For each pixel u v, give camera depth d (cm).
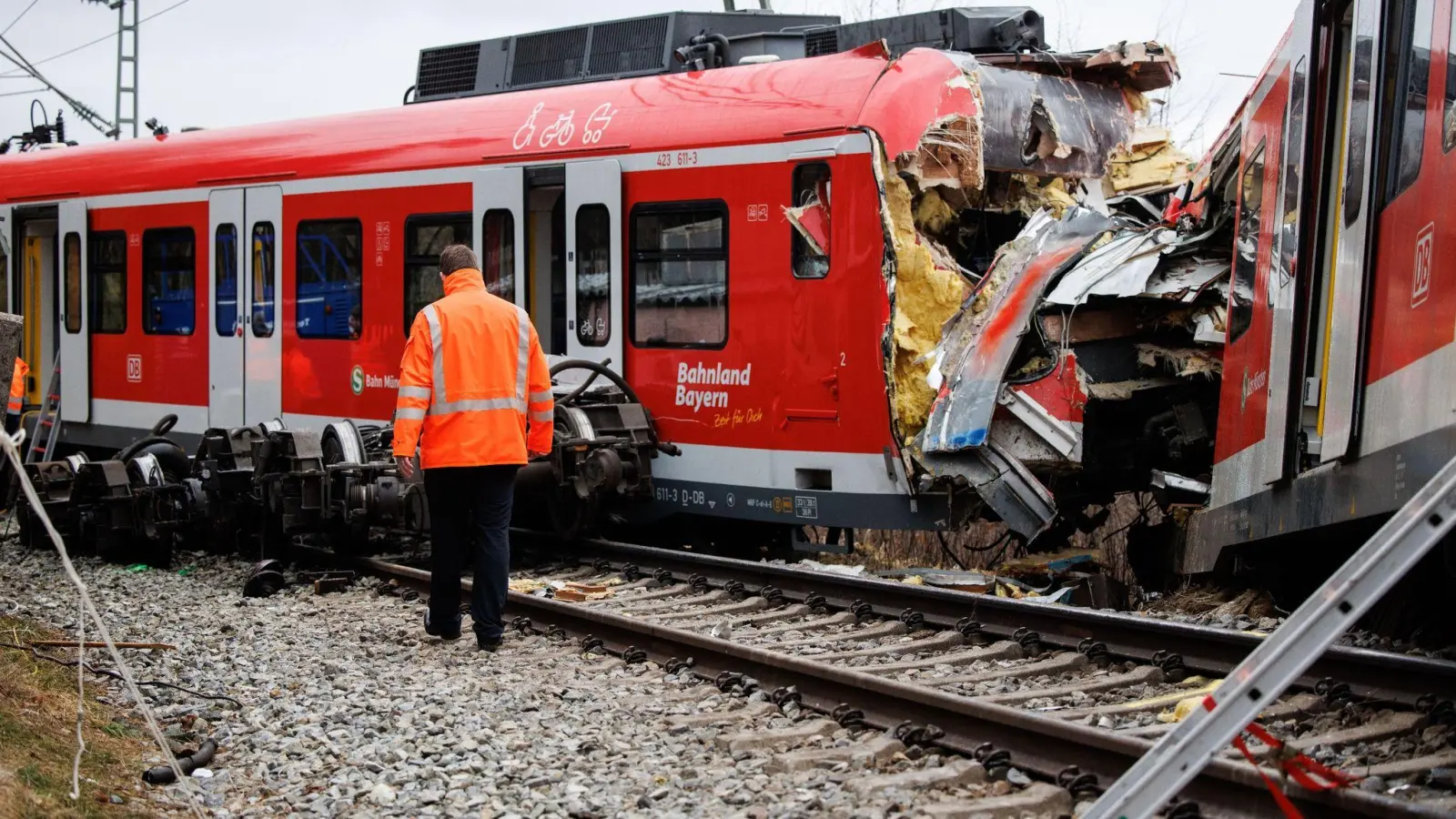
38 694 622
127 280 1538
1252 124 847
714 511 1068
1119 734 496
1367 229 603
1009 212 1091
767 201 1017
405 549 1183
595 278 1128
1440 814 397
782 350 1013
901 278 962
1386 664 576
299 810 529
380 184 1270
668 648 743
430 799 529
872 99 974
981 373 945
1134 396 973
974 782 516
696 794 516
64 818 474
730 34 1237
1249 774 443
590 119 1138
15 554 1239
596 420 1066
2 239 1691
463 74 1371
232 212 1411
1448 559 566
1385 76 602
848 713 595
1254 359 788
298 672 748
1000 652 723
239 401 1411
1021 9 1103
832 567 1047
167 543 1170
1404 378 551
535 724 627
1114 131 1134
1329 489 643
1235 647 650
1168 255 941
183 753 603
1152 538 1052
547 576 1062
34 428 1683
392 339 1259
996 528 1355
